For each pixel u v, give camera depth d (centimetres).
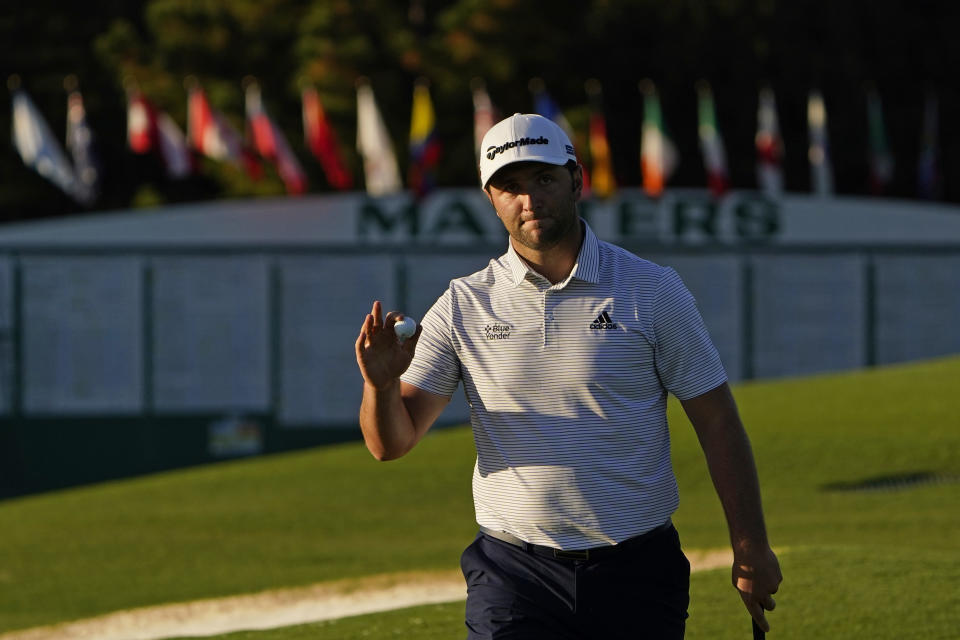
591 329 1313
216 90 17938
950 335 12356
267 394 12225
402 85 18412
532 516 1336
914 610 2634
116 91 19325
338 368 12212
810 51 19088
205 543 5412
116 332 12244
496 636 1345
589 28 18238
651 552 1341
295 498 6259
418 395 1377
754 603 1330
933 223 12825
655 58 18738
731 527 1323
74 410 12231
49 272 12238
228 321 12256
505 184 1306
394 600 4056
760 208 12738
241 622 3938
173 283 12256
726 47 18825
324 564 4850
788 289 12388
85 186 13025
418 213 12569
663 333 1322
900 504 5403
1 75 19262
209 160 17875
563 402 1318
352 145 17975
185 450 12225
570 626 1343
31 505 6644
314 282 12262
